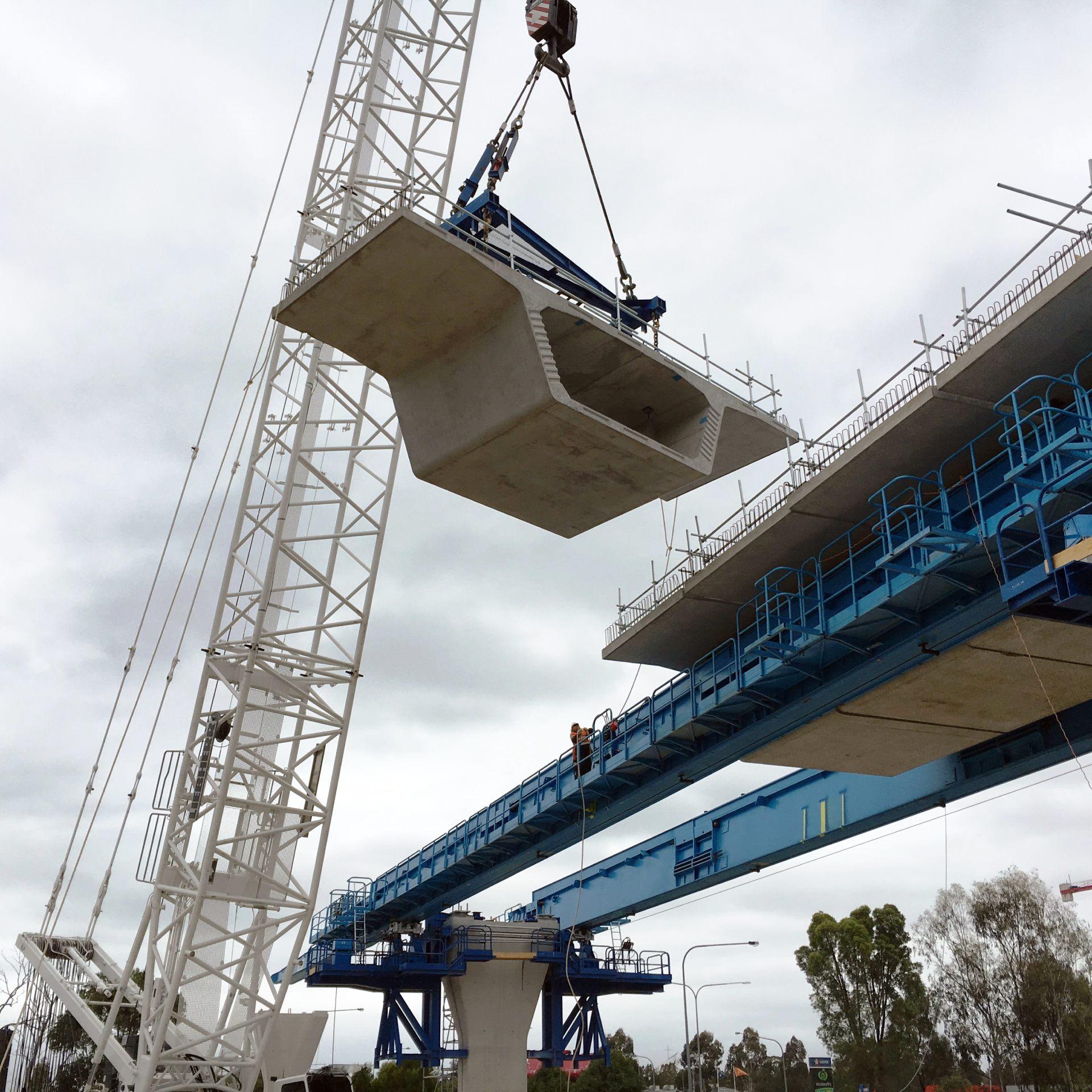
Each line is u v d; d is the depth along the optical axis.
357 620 25.38
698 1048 56.19
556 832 35.03
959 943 66.44
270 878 23.25
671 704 27.23
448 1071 77.75
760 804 32.66
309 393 25.97
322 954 49.69
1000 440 17.91
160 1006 22.56
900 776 27.50
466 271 16.86
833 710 23.44
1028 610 16.72
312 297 17.44
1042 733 23.98
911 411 19.09
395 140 25.34
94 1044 26.97
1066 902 71.12
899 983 71.88
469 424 18.48
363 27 28.03
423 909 48.84
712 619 26.62
